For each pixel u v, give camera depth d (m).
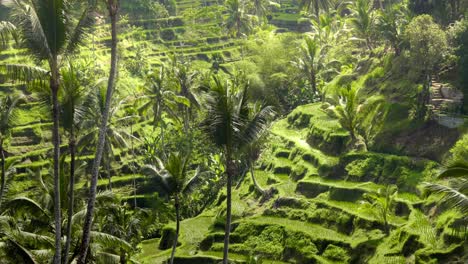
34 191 36.97
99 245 30.62
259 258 39.78
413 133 46.84
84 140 46.34
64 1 24.20
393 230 39.28
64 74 26.00
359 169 47.31
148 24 107.94
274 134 63.00
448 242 34.28
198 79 71.75
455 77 47.97
